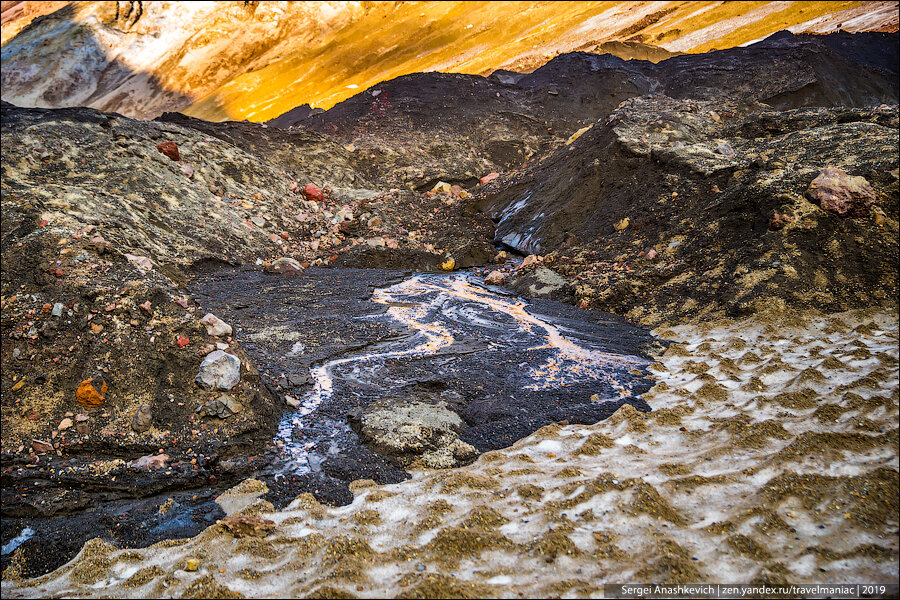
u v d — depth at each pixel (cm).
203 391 601
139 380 598
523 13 5894
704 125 1469
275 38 7119
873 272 838
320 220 1522
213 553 413
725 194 1070
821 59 2539
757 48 2706
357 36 6719
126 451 553
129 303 648
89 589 389
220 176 1473
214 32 7112
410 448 561
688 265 995
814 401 548
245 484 523
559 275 1127
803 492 384
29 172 1191
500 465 519
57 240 743
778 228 928
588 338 849
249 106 5853
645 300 962
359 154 2064
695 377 673
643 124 1427
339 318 917
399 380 719
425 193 1827
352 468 541
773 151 1184
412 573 350
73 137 1306
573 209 1341
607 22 5044
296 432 609
